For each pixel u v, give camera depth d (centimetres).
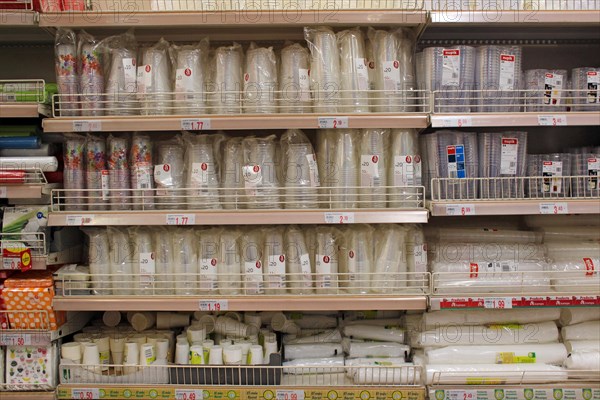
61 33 214
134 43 223
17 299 209
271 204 213
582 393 207
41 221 211
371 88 218
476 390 208
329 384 214
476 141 219
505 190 218
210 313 239
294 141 219
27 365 213
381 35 214
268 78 213
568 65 262
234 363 212
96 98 212
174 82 218
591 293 211
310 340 237
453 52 212
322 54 210
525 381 210
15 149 220
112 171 215
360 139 217
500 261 220
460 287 216
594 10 207
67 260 230
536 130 263
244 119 207
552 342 226
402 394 209
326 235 218
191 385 211
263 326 245
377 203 215
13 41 252
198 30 238
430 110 207
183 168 220
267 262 217
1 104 206
